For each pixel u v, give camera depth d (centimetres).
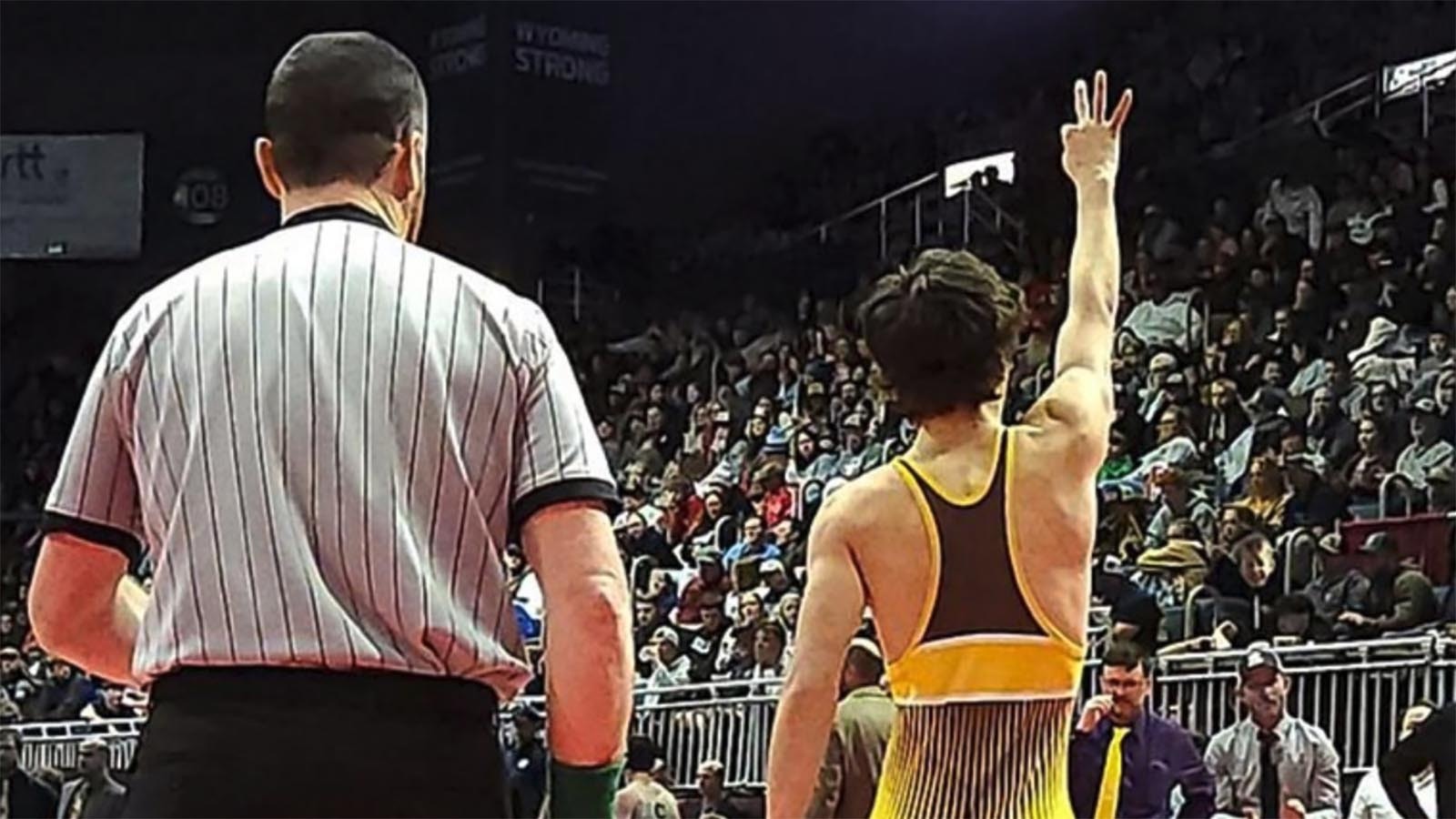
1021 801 268
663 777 1050
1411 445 1245
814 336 1773
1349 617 1048
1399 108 1602
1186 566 1159
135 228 2092
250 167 2188
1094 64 1898
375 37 229
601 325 1988
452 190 2034
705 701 1165
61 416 2097
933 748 270
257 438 206
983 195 1811
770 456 1614
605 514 212
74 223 2092
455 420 208
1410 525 1157
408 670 203
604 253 2036
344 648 201
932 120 1995
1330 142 1619
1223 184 1692
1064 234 1744
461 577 207
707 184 2098
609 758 210
